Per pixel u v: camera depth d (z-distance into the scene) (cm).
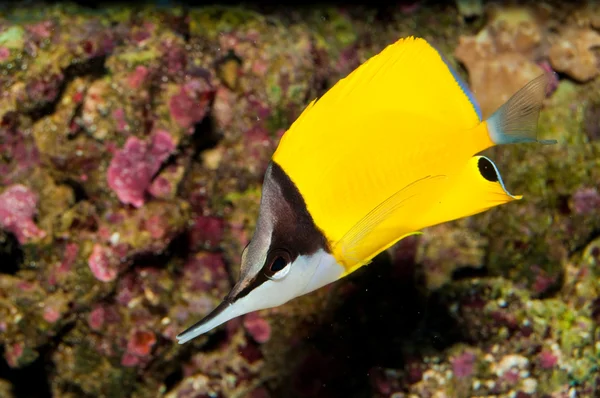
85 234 59
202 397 65
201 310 62
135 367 61
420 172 44
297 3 73
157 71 60
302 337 63
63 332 60
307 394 64
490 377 63
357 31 75
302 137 44
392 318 64
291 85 63
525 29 74
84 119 58
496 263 68
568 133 70
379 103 44
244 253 45
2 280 59
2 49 59
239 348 64
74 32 60
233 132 64
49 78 58
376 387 63
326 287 61
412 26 78
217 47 63
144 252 59
